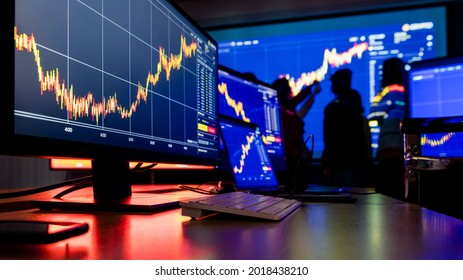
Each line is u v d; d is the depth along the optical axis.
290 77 4.64
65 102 0.64
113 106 0.76
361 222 0.62
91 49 0.70
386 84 4.00
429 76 1.82
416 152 1.19
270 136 1.70
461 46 4.23
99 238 0.46
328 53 4.54
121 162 0.85
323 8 4.56
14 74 0.53
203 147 1.22
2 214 0.68
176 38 1.05
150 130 0.89
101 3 0.74
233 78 1.50
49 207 0.75
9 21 0.53
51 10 0.61
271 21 4.73
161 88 0.96
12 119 0.53
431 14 4.30
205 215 0.65
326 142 3.67
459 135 1.43
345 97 3.77
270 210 0.67
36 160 2.25
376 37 4.41
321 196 1.08
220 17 4.83
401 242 0.45
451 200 1.18
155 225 0.57
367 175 3.71
